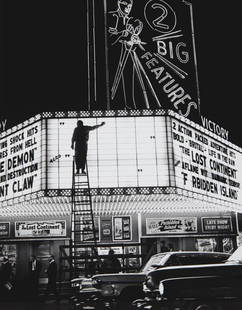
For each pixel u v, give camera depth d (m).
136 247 22.08
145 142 15.95
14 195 16.77
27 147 16.53
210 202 17.98
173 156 15.93
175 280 7.09
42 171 15.66
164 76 25.27
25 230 22.31
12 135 17.30
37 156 15.98
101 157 15.76
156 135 16.02
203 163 17.64
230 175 19.53
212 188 18.05
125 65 24.83
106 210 21.66
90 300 10.44
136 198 17.83
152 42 25.52
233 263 7.62
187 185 16.50
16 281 21.80
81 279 11.72
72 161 15.73
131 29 25.50
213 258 10.54
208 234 22.66
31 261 22.09
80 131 15.77
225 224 22.86
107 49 25.05
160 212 22.56
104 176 15.64
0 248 22.22
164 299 7.18
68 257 12.02
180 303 7.09
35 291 19.19
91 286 10.53
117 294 10.40
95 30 25.77
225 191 18.95
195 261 10.45
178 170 16.14
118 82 24.53
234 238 22.91
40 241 22.42
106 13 25.69
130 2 26.00
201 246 22.69
